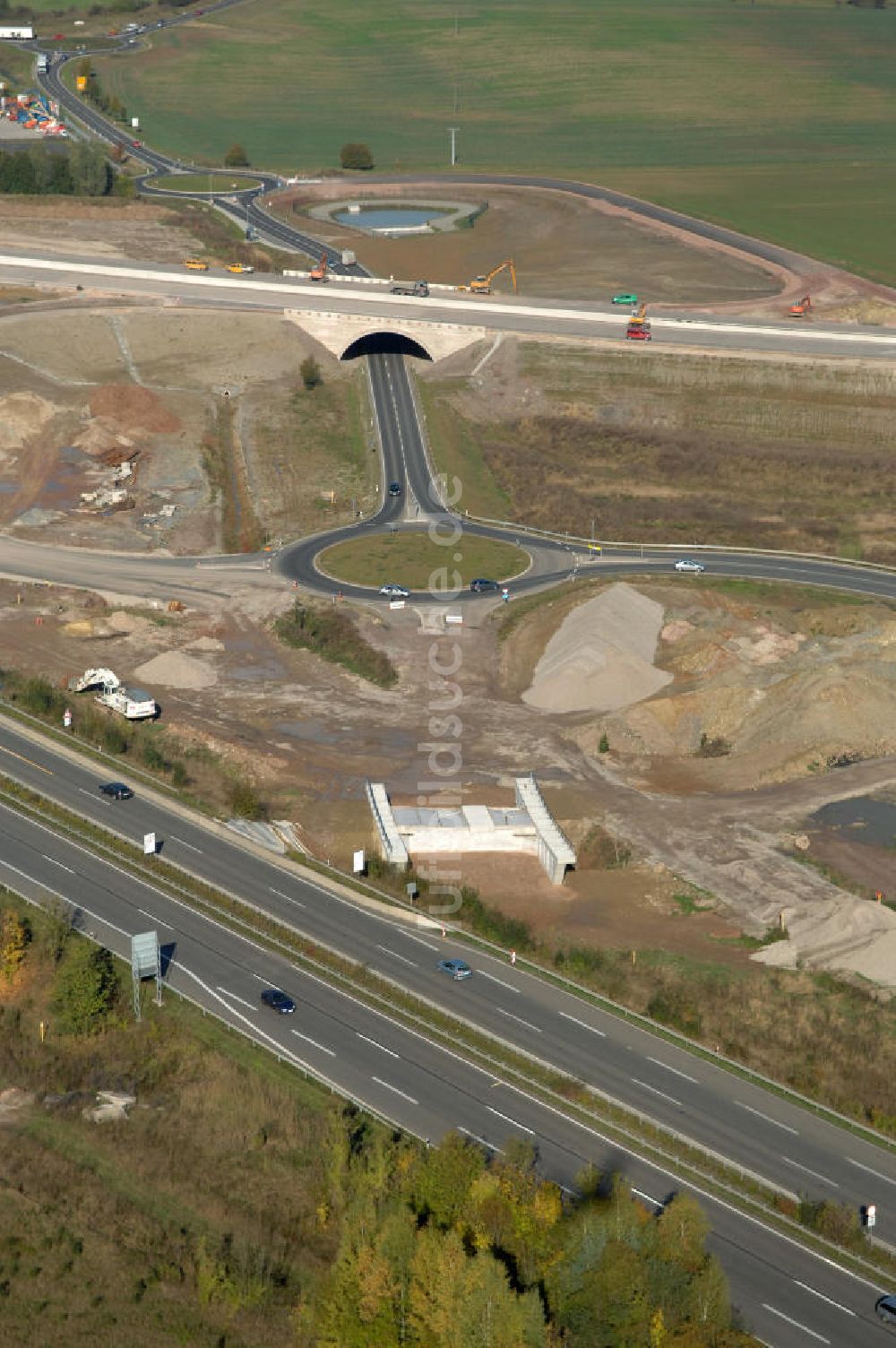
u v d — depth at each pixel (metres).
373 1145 99.69
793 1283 91.12
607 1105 105.19
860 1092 108.19
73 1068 108.38
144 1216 95.69
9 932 120.38
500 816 138.75
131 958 116.56
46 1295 89.75
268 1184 98.56
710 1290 84.31
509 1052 110.25
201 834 136.75
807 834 139.75
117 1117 103.88
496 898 129.38
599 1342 82.44
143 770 146.62
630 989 117.94
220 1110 104.31
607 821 141.00
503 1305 80.81
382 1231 86.31
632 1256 84.44
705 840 138.62
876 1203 98.19
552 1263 85.88
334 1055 109.50
